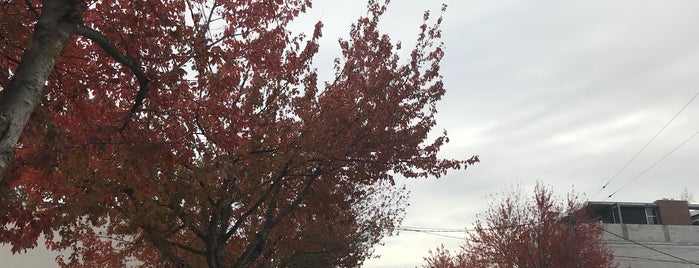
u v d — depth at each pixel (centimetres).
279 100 1050
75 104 712
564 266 2914
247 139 954
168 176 888
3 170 396
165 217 933
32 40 453
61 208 791
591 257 2992
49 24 463
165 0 705
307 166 1134
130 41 680
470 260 3144
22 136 618
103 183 815
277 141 1027
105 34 680
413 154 1141
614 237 3891
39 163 602
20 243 726
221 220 1072
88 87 720
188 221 983
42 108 650
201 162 938
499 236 3053
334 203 1272
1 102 414
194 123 830
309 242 1620
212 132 826
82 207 793
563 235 2983
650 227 3944
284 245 1572
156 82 700
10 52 625
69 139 643
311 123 1027
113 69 712
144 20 672
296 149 1024
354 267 1977
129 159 698
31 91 429
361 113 1068
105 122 730
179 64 716
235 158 966
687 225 4066
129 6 668
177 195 914
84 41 707
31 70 436
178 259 979
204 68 741
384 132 1089
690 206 4553
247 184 1066
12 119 408
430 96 1162
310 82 1062
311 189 1211
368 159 1135
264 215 1295
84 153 644
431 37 1167
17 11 589
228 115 836
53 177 751
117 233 1111
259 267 1441
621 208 4384
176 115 779
